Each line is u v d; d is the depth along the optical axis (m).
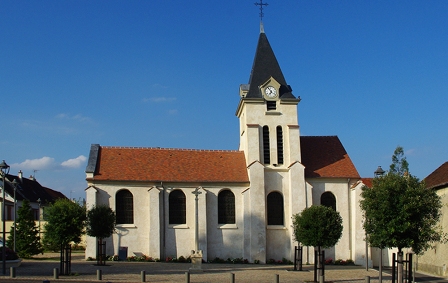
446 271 39.16
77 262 43.47
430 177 46.50
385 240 28.27
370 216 29.05
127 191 48.03
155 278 32.75
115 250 46.75
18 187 74.81
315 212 34.47
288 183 49.97
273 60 53.31
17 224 51.84
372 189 29.34
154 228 47.12
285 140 50.88
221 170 50.56
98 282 30.02
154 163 50.19
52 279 30.83
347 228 49.84
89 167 47.75
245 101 50.88
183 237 47.88
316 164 51.94
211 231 48.56
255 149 50.12
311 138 55.31
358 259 48.44
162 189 48.31
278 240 48.84
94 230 40.94
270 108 51.44
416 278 38.00
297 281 33.12
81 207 35.34
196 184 49.06
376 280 34.69
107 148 51.12
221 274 36.31
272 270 40.19
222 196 49.53
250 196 48.69
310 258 48.38
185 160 51.28
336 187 50.62
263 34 54.50
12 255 38.12
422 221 28.08
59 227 33.50
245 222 48.56
